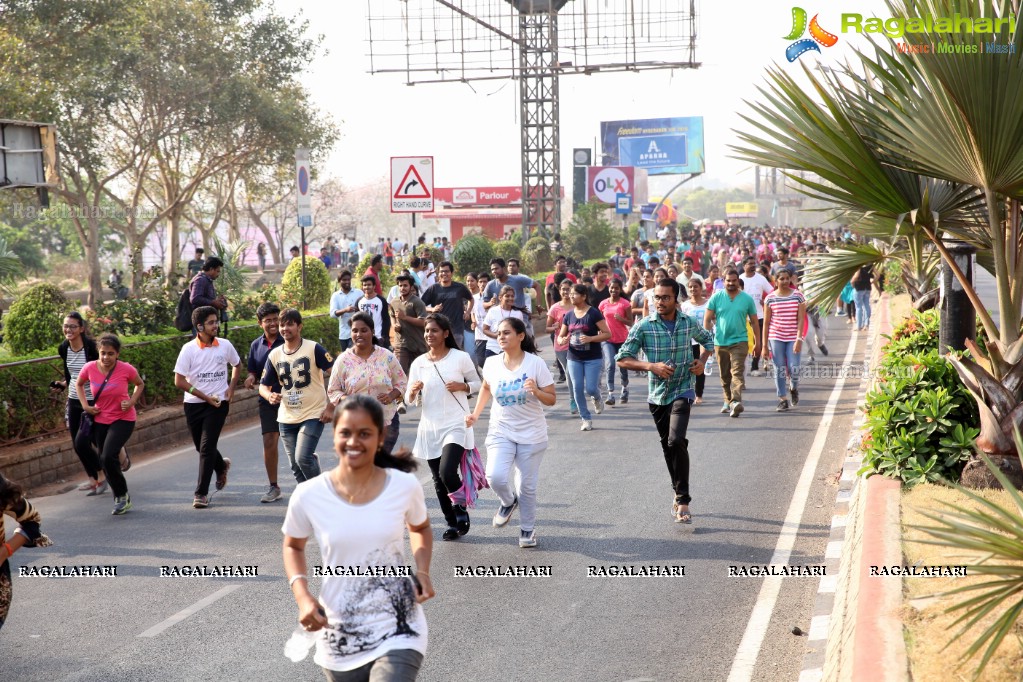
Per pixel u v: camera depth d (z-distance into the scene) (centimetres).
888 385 837
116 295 2138
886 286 2883
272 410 962
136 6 3634
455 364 804
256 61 4416
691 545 774
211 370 953
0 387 1096
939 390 800
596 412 1443
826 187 731
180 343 1439
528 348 794
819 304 937
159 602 676
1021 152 641
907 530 642
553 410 1486
